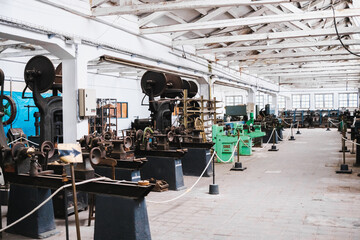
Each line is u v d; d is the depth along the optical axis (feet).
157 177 22.95
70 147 10.85
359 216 15.96
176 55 37.78
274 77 80.79
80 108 24.07
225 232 14.17
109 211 12.28
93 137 18.76
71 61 24.12
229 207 17.95
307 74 67.00
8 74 40.88
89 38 24.88
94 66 49.60
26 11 20.08
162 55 34.73
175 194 21.17
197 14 33.96
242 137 38.81
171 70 37.24
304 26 31.17
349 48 44.98
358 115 39.47
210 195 20.75
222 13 32.37
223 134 34.86
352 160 34.35
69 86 24.21
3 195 19.21
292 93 113.70
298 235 13.65
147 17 29.94
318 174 27.04
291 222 15.29
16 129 27.02
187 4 22.44
